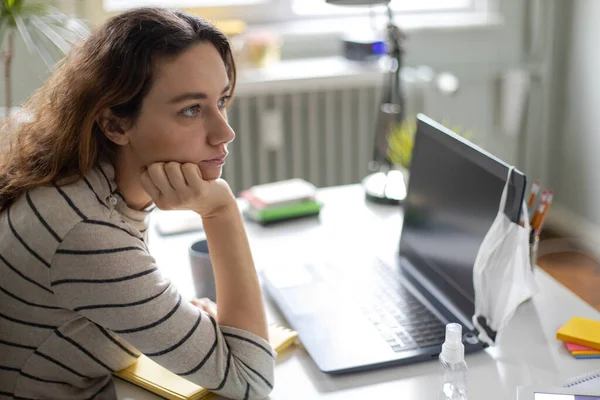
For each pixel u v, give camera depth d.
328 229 1.68
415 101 3.00
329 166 2.89
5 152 1.13
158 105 1.01
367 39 2.80
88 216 1.01
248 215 1.75
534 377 1.10
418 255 1.44
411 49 2.98
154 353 1.03
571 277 2.91
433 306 1.30
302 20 2.94
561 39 3.12
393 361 1.13
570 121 3.14
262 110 2.73
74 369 1.11
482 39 3.06
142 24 1.00
